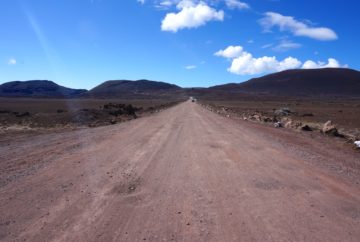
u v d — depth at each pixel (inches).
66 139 709.9
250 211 275.3
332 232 232.7
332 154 548.4
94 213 269.3
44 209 276.5
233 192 327.9
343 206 285.3
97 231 234.7
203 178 381.4
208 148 589.0
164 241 220.1
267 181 367.6
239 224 248.4
